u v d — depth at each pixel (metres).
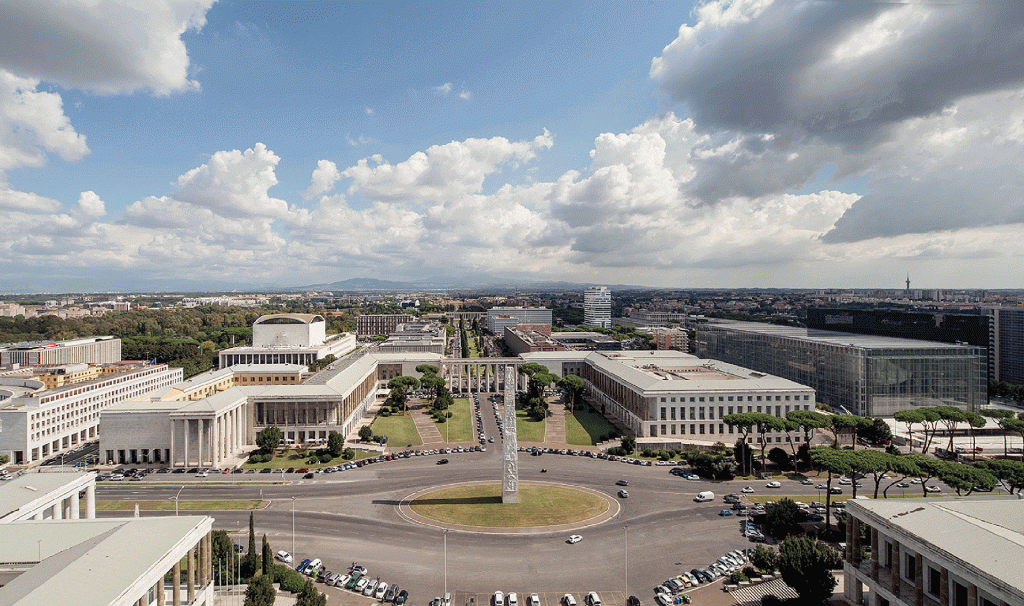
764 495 174.25
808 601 110.38
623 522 154.12
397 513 160.25
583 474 196.00
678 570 128.38
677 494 175.62
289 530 149.12
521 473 197.12
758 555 125.00
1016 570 80.31
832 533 141.88
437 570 127.69
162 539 97.75
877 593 104.19
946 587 90.81
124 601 81.81
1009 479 148.38
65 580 80.69
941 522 97.12
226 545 121.94
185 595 105.06
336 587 121.00
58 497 125.94
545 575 125.81
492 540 142.88
